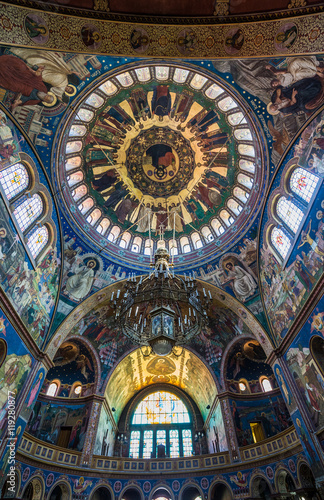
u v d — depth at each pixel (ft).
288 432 60.85
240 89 50.42
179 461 73.87
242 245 68.85
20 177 49.49
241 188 70.28
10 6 27.84
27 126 47.91
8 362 46.70
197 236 80.84
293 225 53.93
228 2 28.07
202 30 30.48
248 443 70.18
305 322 50.44
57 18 28.86
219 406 77.30
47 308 59.47
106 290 71.92
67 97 48.91
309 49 32.04
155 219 82.99
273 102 48.06
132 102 64.28
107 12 28.60
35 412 73.46
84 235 68.69
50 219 58.75
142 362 91.35
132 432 92.53
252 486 63.10
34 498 58.13
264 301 64.23
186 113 67.62
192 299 49.65
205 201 78.13
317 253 46.85
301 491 54.85
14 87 42.14
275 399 75.25
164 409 97.66
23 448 58.75
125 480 70.90
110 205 76.64
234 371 80.74
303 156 48.42
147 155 75.82
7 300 45.88
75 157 65.46
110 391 82.89
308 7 28.32
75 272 67.62
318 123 44.65
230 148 68.23
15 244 47.62
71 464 65.57
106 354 81.35
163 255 59.21
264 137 54.49
